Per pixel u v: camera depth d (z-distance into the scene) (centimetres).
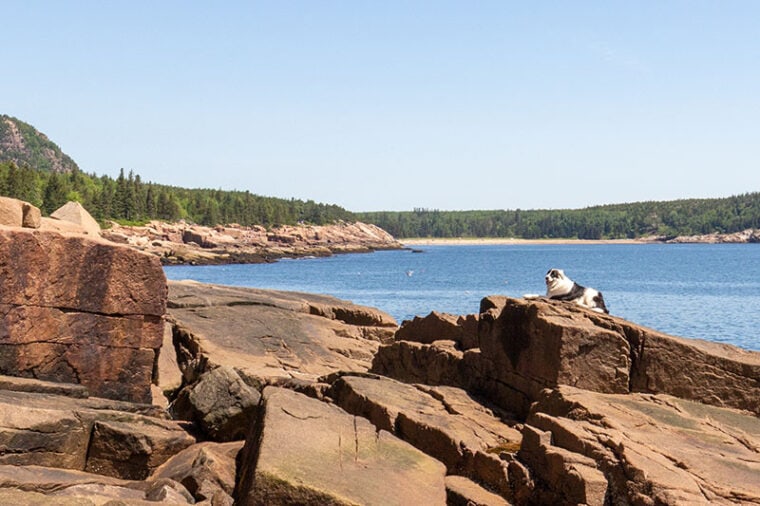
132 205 15750
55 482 922
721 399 1177
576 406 1079
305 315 2383
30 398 1163
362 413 1221
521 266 13150
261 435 953
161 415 1341
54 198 13500
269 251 15625
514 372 1293
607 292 7344
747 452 950
